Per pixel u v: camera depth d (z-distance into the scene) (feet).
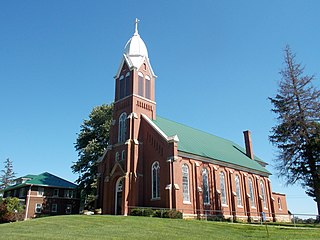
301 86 127.44
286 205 206.80
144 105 148.05
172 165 121.49
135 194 126.00
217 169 150.10
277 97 130.62
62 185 218.79
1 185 342.64
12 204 158.81
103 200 139.33
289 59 131.44
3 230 77.87
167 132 143.13
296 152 122.11
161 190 122.01
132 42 161.89
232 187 156.56
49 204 209.87
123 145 139.33
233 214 150.61
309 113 121.08
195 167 135.54
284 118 125.08
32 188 206.18
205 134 187.93
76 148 198.29
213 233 78.89
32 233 71.77
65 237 65.46
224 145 192.24
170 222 91.81
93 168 181.98
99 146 184.65
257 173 185.57
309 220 134.51
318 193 115.85
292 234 80.28
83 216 100.32
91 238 64.59
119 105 150.82
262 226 94.07
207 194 138.62
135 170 130.41
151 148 133.90
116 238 65.36
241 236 77.20
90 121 198.29
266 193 189.16
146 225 84.89
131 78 149.38
